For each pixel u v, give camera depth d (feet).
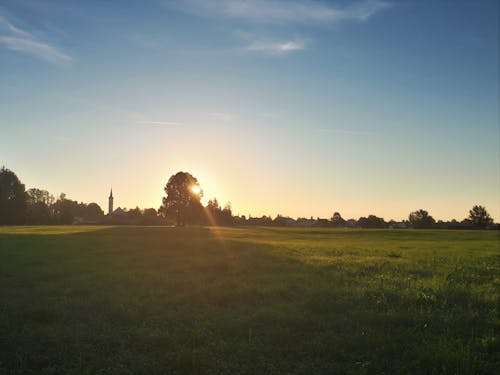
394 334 35.14
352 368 28.22
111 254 103.19
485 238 227.61
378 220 581.12
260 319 39.45
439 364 28.27
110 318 40.78
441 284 55.67
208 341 33.45
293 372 27.94
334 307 43.91
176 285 57.16
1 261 87.66
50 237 175.94
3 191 425.69
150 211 560.61
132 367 28.35
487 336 34.09
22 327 37.45
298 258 91.45
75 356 30.55
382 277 63.57
